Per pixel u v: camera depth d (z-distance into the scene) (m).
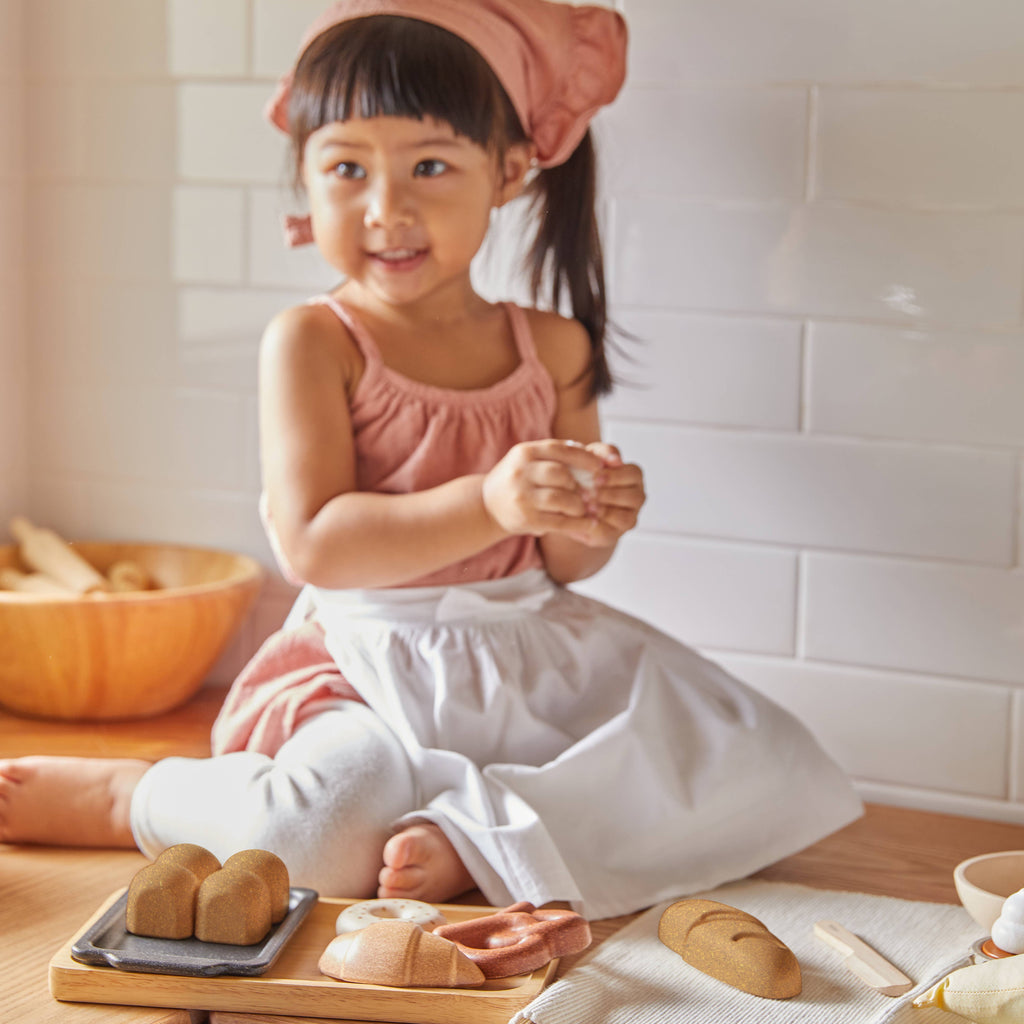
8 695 1.37
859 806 1.14
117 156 1.47
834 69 1.23
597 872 1.02
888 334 1.24
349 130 1.09
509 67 1.13
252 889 0.87
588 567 1.23
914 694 1.28
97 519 1.54
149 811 1.04
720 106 1.27
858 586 1.28
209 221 1.45
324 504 1.10
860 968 0.89
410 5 1.10
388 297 1.13
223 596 1.35
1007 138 1.19
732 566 1.32
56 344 1.53
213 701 1.46
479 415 1.17
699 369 1.31
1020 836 1.21
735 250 1.28
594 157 1.26
